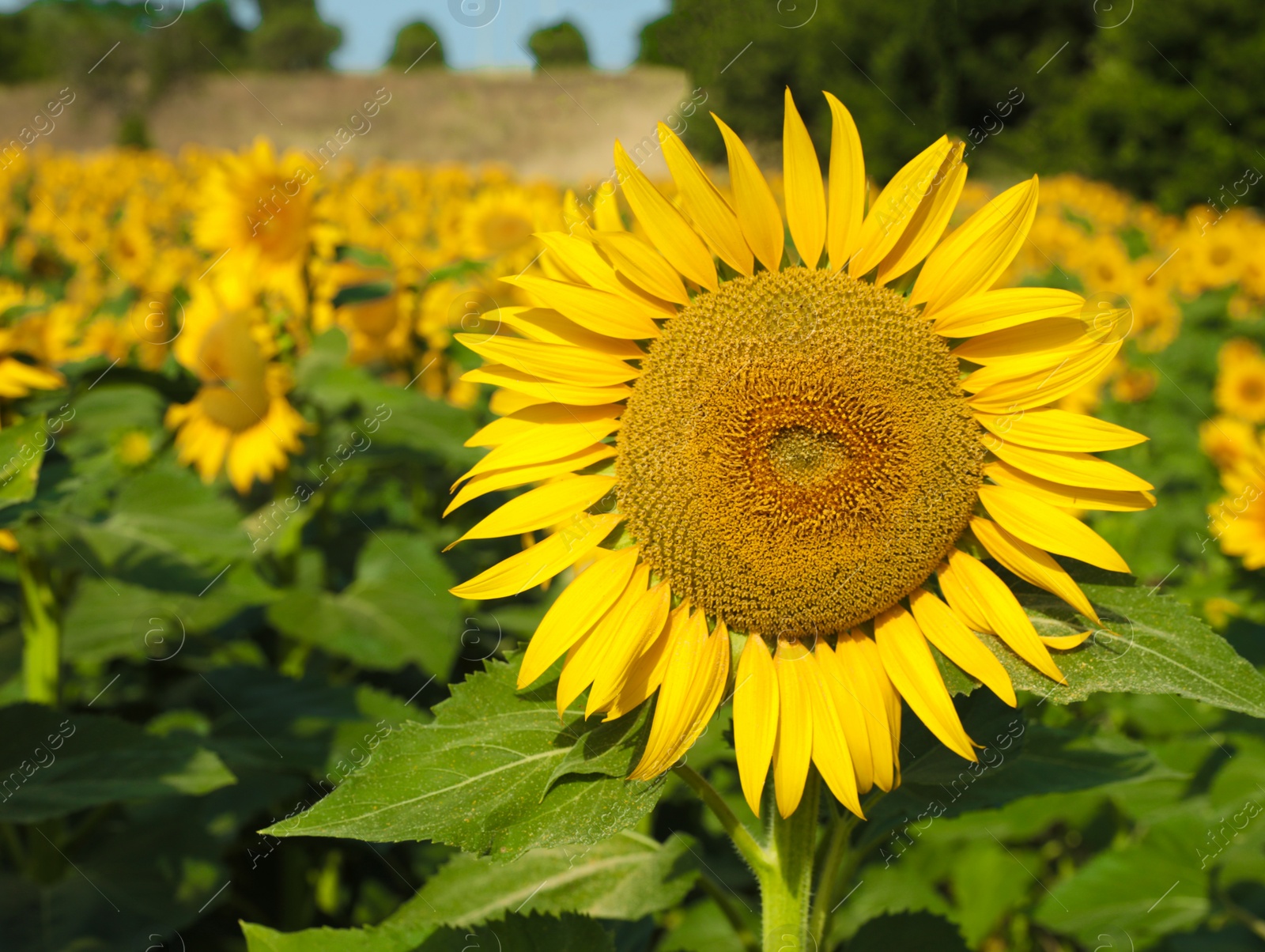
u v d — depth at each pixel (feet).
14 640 13.69
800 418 5.95
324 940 6.50
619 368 6.30
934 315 6.18
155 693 14.64
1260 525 13.44
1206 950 10.52
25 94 91.04
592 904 7.86
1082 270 37.58
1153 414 27.09
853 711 6.03
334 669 15.37
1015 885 12.66
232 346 14.38
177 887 10.49
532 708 6.08
